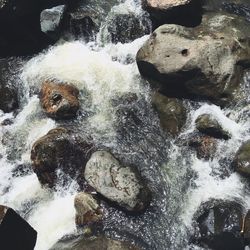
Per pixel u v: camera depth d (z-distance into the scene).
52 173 9.89
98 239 8.79
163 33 10.62
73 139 10.12
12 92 11.65
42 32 12.29
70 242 8.84
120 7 12.13
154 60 10.44
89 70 11.48
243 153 9.45
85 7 12.27
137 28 11.75
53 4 12.23
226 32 10.85
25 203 9.87
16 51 12.38
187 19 11.30
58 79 11.34
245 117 9.99
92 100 10.98
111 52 11.73
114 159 9.66
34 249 9.04
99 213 9.16
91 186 9.41
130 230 8.99
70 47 12.12
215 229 8.66
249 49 10.72
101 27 11.94
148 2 11.37
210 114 10.12
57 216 9.45
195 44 10.41
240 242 8.55
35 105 11.20
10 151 10.73
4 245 8.02
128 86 11.02
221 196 9.16
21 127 11.00
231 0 12.13
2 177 10.38
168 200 9.34
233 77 10.30
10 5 11.69
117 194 9.15
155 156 9.94
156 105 10.50
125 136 10.30
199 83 10.26
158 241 8.85
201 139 9.90
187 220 8.98
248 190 9.20
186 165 9.73
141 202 9.13
